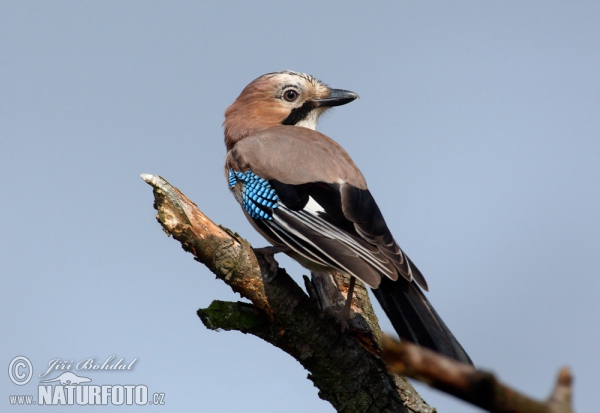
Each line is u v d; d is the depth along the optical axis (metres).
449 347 6.53
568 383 3.03
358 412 7.54
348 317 7.71
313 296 7.76
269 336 7.58
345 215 8.01
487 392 3.08
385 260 7.50
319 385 7.64
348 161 8.87
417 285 7.52
